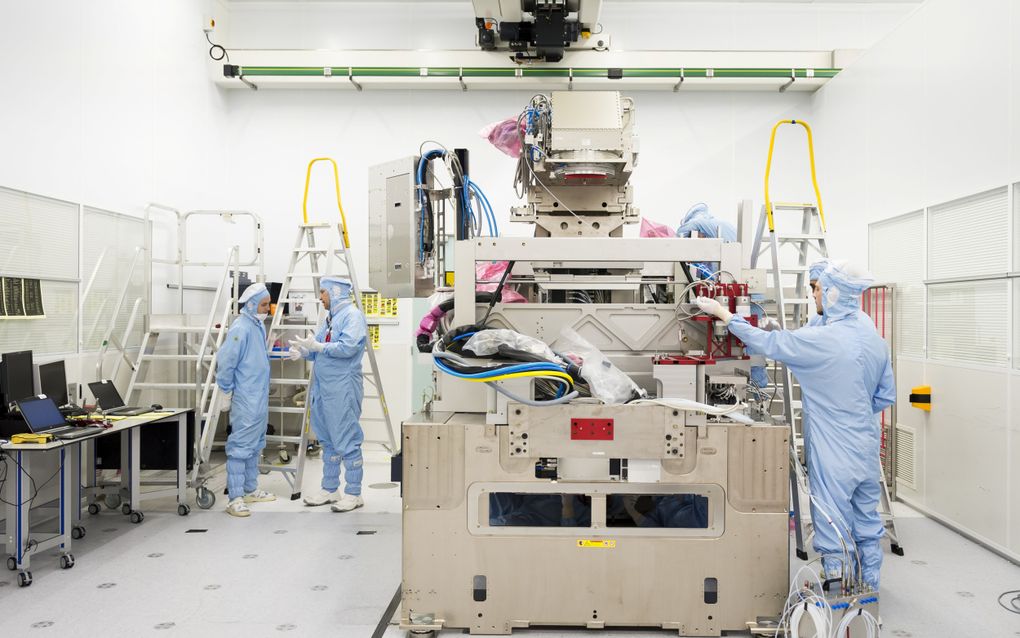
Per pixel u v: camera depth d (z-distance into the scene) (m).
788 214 5.83
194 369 5.18
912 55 4.19
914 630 2.57
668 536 2.41
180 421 4.00
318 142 6.01
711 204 5.90
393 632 2.54
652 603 2.42
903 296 4.31
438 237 3.38
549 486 2.43
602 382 2.48
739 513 2.41
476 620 2.44
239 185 6.05
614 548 2.42
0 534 3.38
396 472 2.54
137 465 3.88
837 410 2.65
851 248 5.06
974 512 3.59
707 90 5.87
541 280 2.94
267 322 5.59
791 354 2.61
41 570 3.15
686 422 2.41
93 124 4.25
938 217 3.92
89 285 4.20
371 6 6.01
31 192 3.72
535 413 2.42
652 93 5.91
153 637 2.48
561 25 5.08
